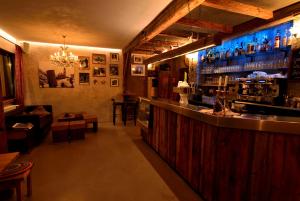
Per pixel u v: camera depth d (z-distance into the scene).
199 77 6.36
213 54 5.60
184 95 3.51
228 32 3.88
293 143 1.91
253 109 3.76
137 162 3.51
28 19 3.73
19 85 5.43
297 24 3.31
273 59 4.04
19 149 3.87
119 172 3.11
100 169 3.20
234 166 2.11
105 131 5.66
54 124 4.62
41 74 6.21
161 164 3.44
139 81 7.39
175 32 4.70
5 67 5.08
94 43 6.04
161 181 2.85
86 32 4.68
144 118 4.94
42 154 3.81
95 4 3.01
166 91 6.70
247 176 2.07
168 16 3.13
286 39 3.66
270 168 1.98
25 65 6.02
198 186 2.53
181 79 6.82
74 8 3.17
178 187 2.69
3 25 4.11
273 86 3.70
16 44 5.35
